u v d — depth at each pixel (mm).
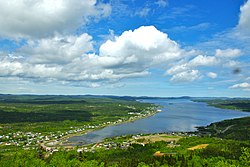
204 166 186625
